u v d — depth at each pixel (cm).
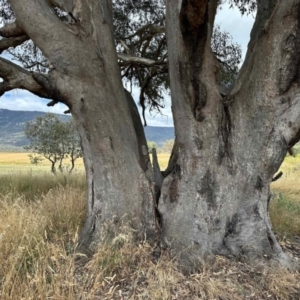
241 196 348
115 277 291
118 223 354
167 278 282
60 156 1427
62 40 340
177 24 324
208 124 345
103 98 356
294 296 280
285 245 424
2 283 264
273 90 326
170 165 399
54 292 249
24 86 340
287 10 302
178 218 347
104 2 371
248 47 370
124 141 370
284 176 1388
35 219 376
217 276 298
